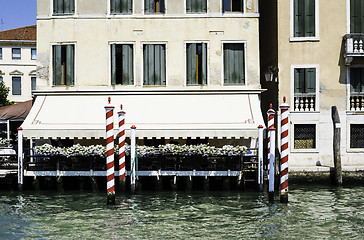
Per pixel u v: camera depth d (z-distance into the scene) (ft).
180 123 56.44
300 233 37.32
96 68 63.57
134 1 63.67
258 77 63.72
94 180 54.29
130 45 63.82
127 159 54.44
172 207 46.29
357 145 65.67
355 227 39.09
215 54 63.67
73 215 43.21
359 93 65.57
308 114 65.05
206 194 52.60
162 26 63.67
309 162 64.90
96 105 61.00
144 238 35.96
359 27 65.51
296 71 65.51
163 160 53.88
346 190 56.80
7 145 72.49
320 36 65.46
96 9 63.77
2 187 55.77
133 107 60.34
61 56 63.98
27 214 43.68
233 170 53.93
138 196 51.52
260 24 76.07
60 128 55.11
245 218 41.96
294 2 65.62
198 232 37.55
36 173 54.08
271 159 48.24
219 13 63.72
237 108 59.93
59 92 62.64
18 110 76.07
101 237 36.24
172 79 63.52
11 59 136.46
